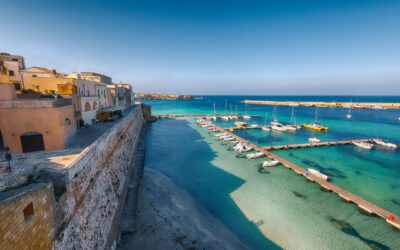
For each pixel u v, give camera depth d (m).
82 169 12.88
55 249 9.36
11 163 12.78
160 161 36.88
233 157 38.88
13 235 6.88
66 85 25.89
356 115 99.75
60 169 10.60
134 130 44.00
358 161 37.38
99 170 16.25
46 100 17.45
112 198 17.66
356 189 27.17
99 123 32.03
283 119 89.06
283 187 27.38
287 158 38.78
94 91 33.88
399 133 60.59
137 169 29.75
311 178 28.89
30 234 7.75
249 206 23.34
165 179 28.67
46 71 38.38
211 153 41.34
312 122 80.06
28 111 17.19
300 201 24.17
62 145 18.38
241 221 20.92
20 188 8.12
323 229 19.69
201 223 19.81
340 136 56.91
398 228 19.36
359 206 22.81
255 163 35.75
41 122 17.56
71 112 21.77
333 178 30.38
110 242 15.03
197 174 31.42
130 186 24.66
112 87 50.56
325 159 38.28
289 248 17.62
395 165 35.56
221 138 53.00
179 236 17.58
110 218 16.20
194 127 71.00
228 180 29.44
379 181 29.47
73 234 11.04
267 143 49.97
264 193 25.95
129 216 19.09
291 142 50.81
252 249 17.47
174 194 24.48
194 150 43.38
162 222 19.03
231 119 91.06
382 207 23.28
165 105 173.12
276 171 32.34
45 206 8.80
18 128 17.12
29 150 17.58
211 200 24.58
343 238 18.56
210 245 17.02
